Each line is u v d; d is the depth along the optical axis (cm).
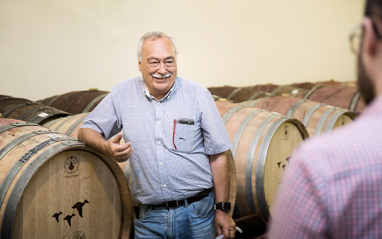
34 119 454
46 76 707
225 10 959
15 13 664
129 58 808
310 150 84
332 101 655
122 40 793
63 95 613
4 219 223
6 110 475
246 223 429
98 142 252
